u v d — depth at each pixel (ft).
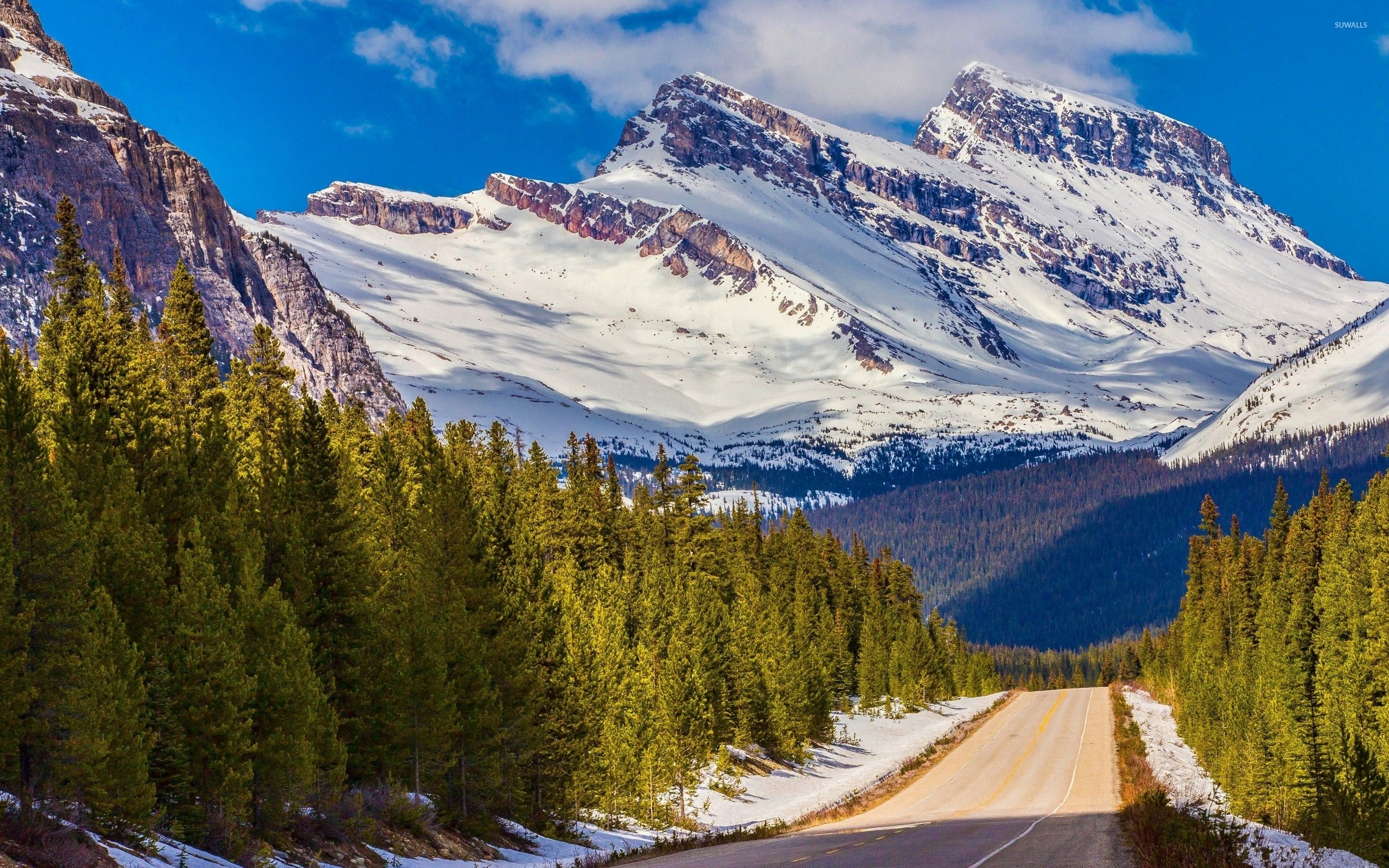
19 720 80.38
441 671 129.39
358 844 108.58
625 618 242.17
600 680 180.34
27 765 82.17
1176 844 89.30
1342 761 169.27
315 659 127.13
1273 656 232.53
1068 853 92.27
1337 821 133.39
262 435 186.60
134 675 90.12
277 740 100.17
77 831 74.54
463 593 149.18
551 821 157.07
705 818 197.26
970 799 186.39
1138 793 167.12
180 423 175.73
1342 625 210.79
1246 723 205.16
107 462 128.26
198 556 103.81
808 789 232.73
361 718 128.26
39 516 87.30
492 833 138.41
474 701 139.13
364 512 172.45
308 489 138.72
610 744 176.65
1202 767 242.99
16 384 102.27
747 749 248.32
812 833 141.69
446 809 133.59
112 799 82.94
